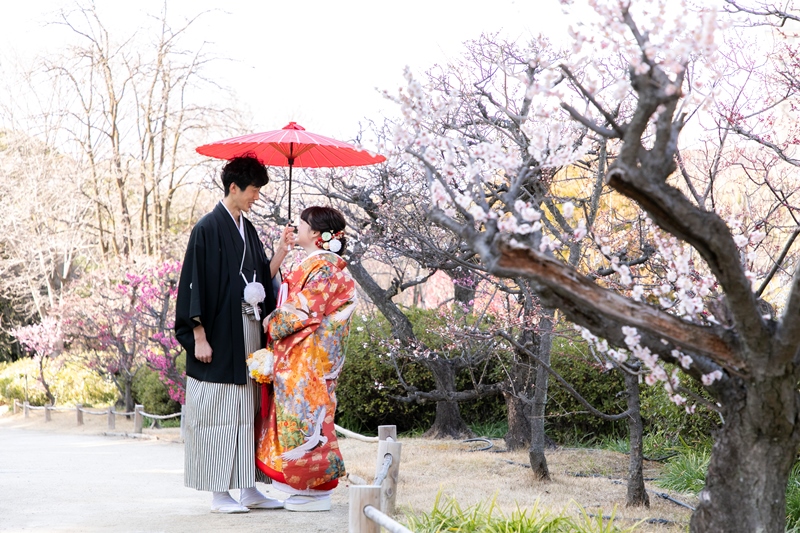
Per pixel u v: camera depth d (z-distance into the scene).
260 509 4.77
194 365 4.72
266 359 4.69
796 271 2.19
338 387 10.38
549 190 5.88
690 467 6.14
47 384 17.23
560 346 8.79
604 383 8.77
